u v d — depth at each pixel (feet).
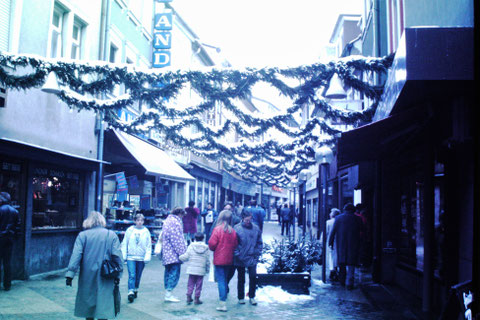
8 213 30.60
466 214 21.93
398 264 37.40
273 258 35.01
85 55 48.65
